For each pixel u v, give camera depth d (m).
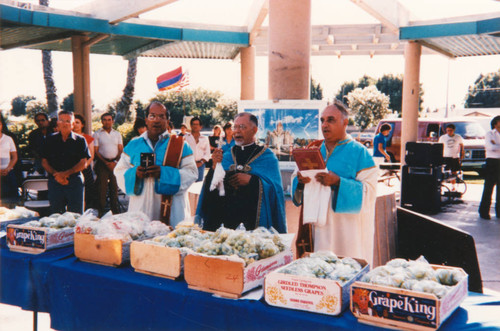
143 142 3.73
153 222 3.07
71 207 5.83
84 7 8.63
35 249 3.01
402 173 9.29
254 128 3.69
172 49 11.16
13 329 3.94
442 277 2.11
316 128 5.19
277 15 5.36
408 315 1.87
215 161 3.53
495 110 41.19
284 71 5.40
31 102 29.47
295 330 2.04
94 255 2.77
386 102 42.06
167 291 2.35
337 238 3.23
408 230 4.73
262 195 3.52
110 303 2.54
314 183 3.13
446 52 11.95
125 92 19.98
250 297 2.25
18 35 9.47
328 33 10.42
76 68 9.19
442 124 16.27
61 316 2.74
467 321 1.95
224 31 9.65
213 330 2.23
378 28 10.20
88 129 9.40
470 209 9.56
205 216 3.71
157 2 7.55
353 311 1.98
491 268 5.72
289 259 2.61
